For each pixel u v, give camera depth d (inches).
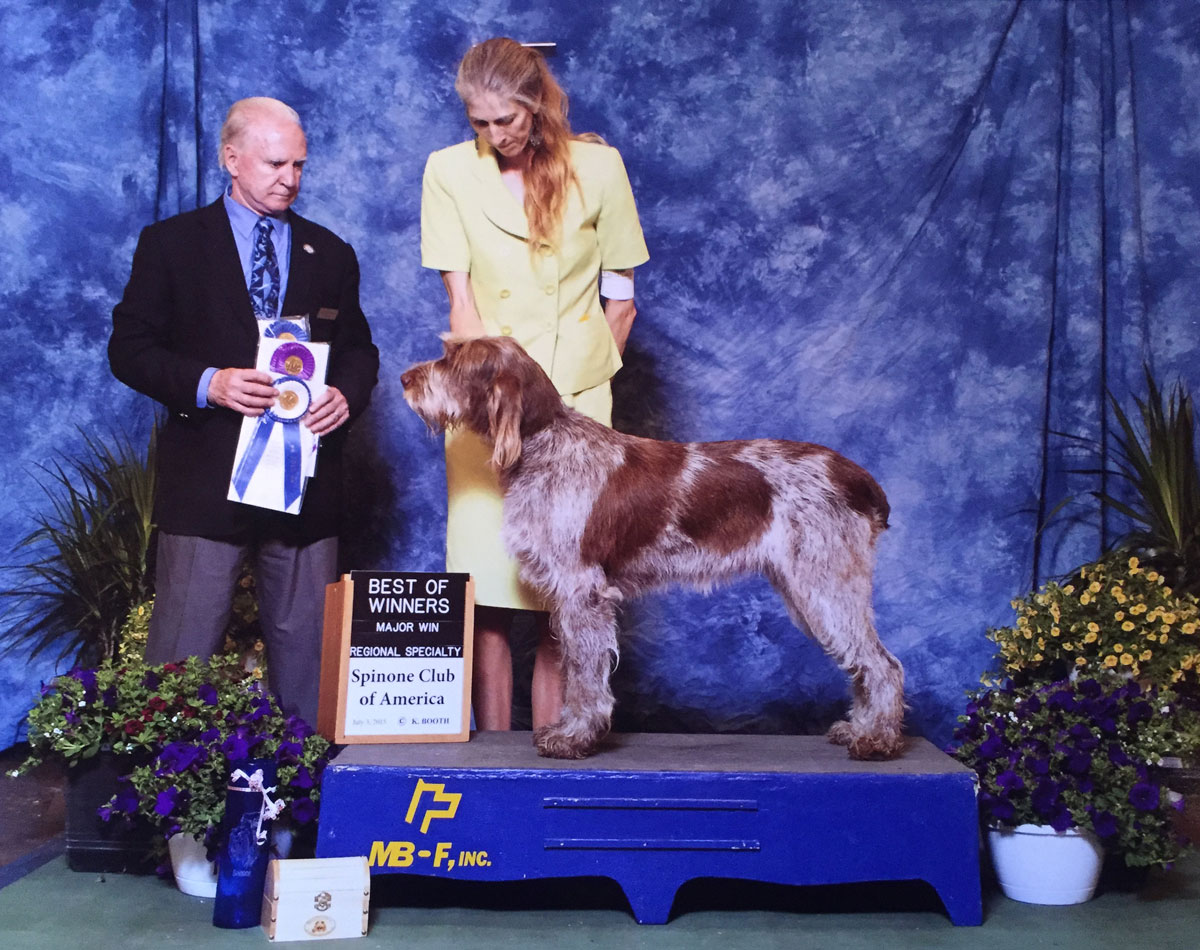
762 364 178.2
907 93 177.0
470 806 108.7
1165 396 178.9
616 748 121.4
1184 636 146.8
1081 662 144.2
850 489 119.4
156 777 115.1
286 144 125.0
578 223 131.9
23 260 173.5
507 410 115.3
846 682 177.9
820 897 119.6
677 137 177.2
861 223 177.6
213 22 173.8
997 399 177.2
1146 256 179.9
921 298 177.6
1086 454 177.6
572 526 116.5
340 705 120.0
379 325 175.9
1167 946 105.1
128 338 124.7
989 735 121.8
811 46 177.0
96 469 172.7
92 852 124.7
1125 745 120.6
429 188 134.3
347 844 107.8
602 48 176.2
